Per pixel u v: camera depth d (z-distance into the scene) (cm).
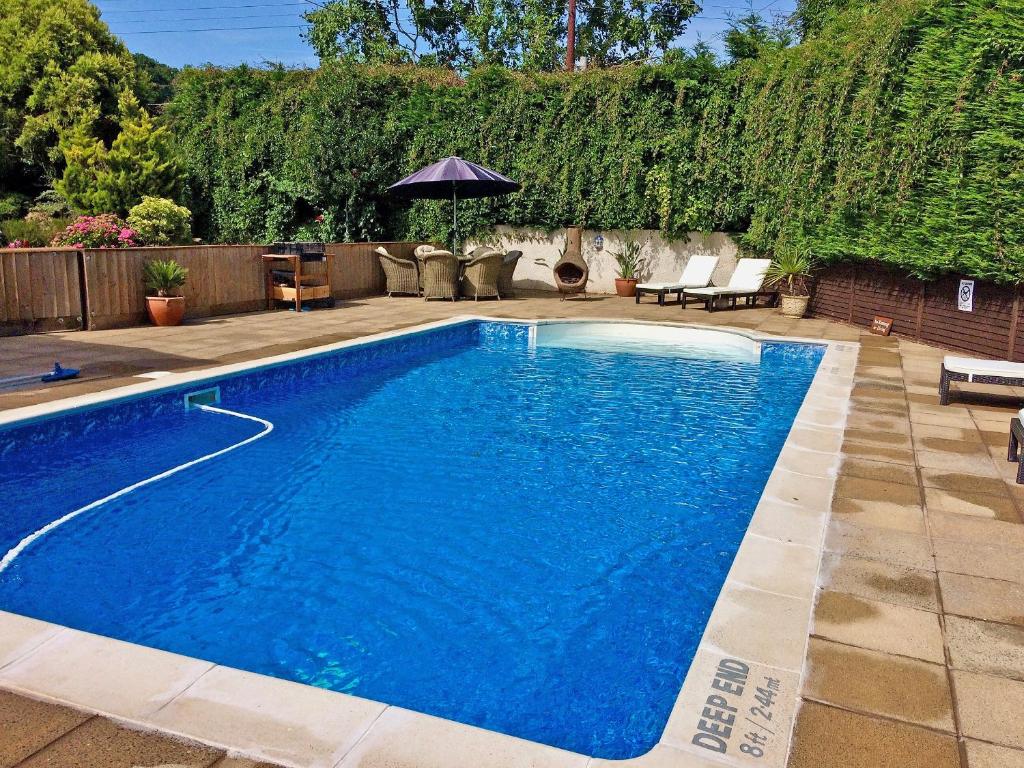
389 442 554
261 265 1131
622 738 236
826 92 1110
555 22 2928
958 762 189
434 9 3067
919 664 235
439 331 973
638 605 322
